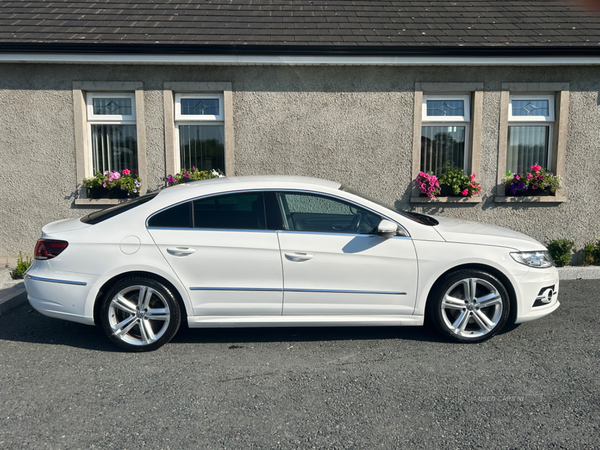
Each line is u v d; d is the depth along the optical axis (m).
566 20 7.69
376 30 7.30
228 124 7.19
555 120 7.45
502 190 7.38
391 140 7.30
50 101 7.03
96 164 7.39
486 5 8.30
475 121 7.31
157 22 7.36
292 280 4.11
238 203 4.21
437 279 4.24
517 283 4.18
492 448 2.69
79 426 2.96
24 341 4.43
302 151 7.29
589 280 6.46
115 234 4.09
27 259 7.19
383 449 2.69
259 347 4.23
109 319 4.09
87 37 6.73
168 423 2.98
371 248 4.13
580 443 2.73
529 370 3.68
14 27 6.97
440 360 3.89
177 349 4.20
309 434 2.85
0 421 3.02
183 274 4.07
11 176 7.11
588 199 7.41
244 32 7.11
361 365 3.81
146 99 7.13
